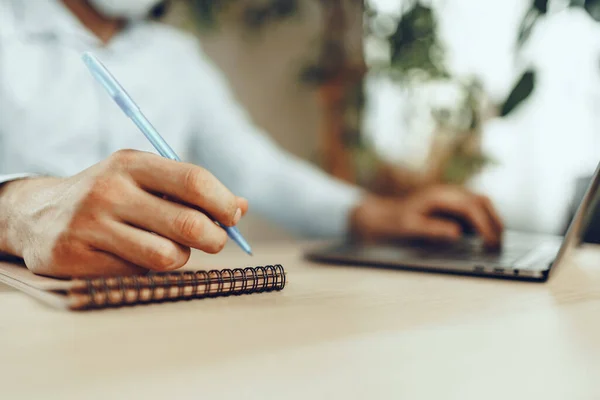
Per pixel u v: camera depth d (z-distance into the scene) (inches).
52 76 42.3
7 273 17.0
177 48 51.8
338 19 83.5
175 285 14.6
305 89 84.0
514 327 12.5
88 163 43.6
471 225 32.2
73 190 16.3
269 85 81.4
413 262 22.3
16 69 41.1
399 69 76.1
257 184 49.0
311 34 84.4
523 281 20.1
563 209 69.8
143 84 47.3
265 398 7.5
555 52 67.8
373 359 9.6
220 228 15.9
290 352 10.0
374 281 19.7
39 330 11.5
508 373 8.9
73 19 43.8
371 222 38.2
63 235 15.7
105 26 46.6
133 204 15.6
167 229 15.4
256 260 25.0
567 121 70.0
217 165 53.0
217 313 13.5
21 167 41.5
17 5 42.4
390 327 12.3
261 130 81.0
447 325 12.6
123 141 45.3
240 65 78.7
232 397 7.5
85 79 43.3
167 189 15.8
